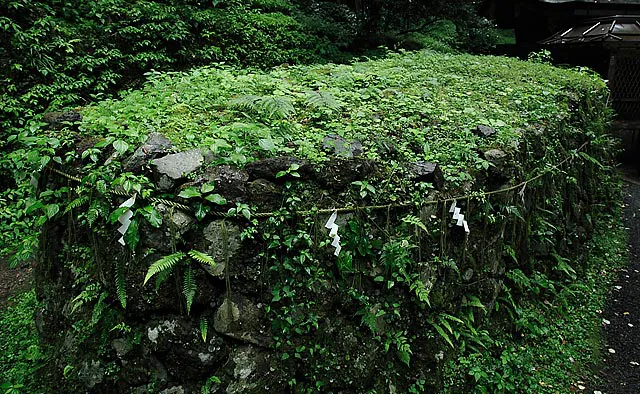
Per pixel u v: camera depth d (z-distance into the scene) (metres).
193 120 3.85
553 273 5.58
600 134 7.55
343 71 5.97
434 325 3.74
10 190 6.77
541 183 5.21
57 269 3.73
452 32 15.16
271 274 3.11
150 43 9.54
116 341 3.14
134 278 2.98
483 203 4.22
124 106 4.26
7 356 4.30
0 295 5.52
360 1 13.78
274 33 11.97
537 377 4.24
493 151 4.45
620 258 6.69
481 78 7.12
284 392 3.10
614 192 8.62
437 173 3.82
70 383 3.32
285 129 3.78
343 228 3.32
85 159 3.38
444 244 3.87
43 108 7.89
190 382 2.98
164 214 2.91
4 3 7.89
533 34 13.90
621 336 5.00
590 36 10.84
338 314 3.32
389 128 4.32
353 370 3.29
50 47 8.12
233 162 3.14
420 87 5.89
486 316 4.38
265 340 3.07
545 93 6.39
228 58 10.88
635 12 12.30
